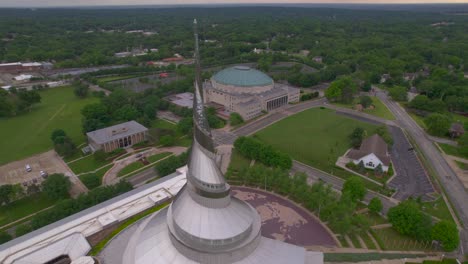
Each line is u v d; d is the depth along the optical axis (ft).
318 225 354.33
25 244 290.56
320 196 366.63
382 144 526.98
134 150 562.66
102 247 293.02
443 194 423.64
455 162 509.76
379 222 367.25
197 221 233.35
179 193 263.70
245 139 525.75
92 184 439.63
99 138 553.64
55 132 577.43
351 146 567.18
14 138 611.47
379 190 431.02
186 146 575.38
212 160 234.79
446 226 312.09
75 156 544.21
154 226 264.93
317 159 521.24
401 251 320.09
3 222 381.40
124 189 397.39
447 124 593.01
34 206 411.34
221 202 238.07
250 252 239.30
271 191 417.69
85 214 335.06
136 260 240.53
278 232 342.64
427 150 551.59
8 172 493.36
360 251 316.19
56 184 415.85
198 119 227.81
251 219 249.96
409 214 336.49
